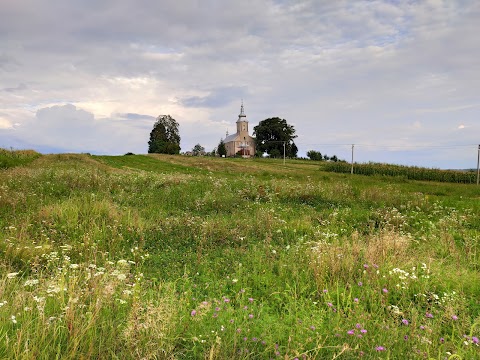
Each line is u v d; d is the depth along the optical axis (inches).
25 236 309.9
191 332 152.7
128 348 132.3
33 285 199.6
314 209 555.5
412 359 144.3
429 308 203.2
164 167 1686.8
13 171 765.9
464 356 145.3
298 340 150.0
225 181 717.9
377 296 208.7
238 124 5068.9
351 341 152.3
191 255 309.4
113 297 179.6
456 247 339.0
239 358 137.0
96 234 337.4
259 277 243.9
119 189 599.8
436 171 1835.6
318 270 240.2
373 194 651.5
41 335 135.0
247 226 400.5
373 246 284.0
